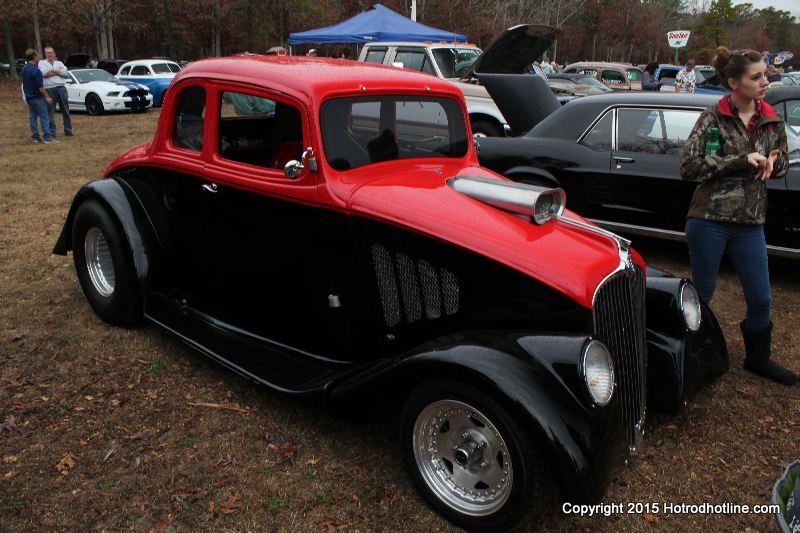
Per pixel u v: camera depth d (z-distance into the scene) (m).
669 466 3.21
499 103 8.12
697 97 5.77
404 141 3.67
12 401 3.61
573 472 2.36
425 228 2.98
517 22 41.03
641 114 5.88
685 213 5.62
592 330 2.74
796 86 5.60
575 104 6.34
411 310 3.13
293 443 3.31
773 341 4.59
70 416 3.49
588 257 2.88
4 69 45.47
